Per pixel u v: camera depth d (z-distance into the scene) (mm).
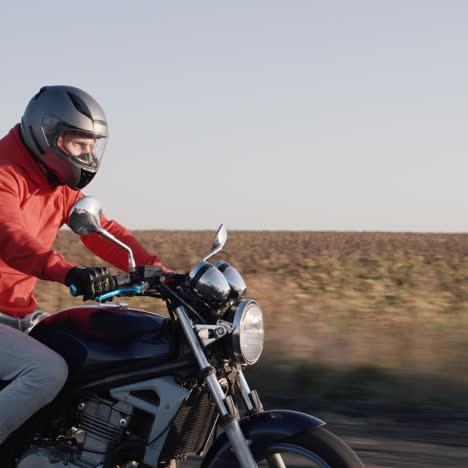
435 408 6023
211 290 3293
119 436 3426
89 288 3213
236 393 3562
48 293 14016
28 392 3389
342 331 9734
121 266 4039
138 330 3439
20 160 3764
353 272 22438
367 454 5000
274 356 7594
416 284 19672
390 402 6191
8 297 3744
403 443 5219
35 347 3432
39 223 3893
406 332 9977
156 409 3344
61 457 3490
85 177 3791
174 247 46906
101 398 3473
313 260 28078
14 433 3553
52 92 3717
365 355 7750
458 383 6645
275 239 68000
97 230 3195
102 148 3824
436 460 4895
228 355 3297
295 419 3223
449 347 8406
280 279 19688
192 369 3322
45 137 3676
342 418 5809
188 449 3506
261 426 3227
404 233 97625
